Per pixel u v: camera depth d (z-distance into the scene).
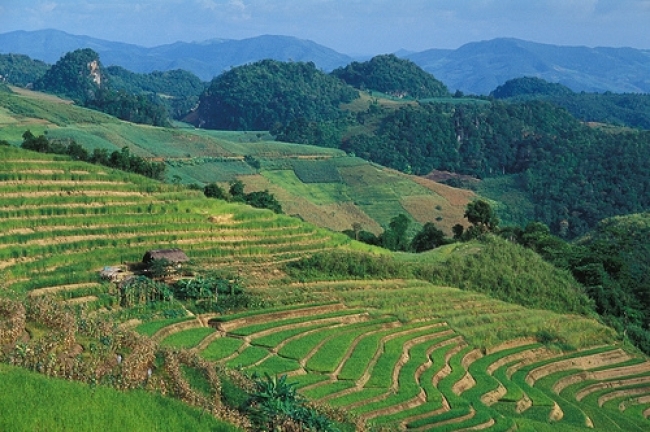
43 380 25.59
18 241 60.94
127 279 56.81
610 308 94.81
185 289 59.72
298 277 72.75
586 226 192.12
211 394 32.84
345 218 171.50
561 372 69.50
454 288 82.56
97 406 24.66
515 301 85.94
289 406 32.34
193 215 77.38
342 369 51.00
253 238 78.75
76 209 69.62
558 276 93.88
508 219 192.50
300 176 196.50
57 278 54.88
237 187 118.81
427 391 50.94
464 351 65.19
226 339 53.16
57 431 22.38
